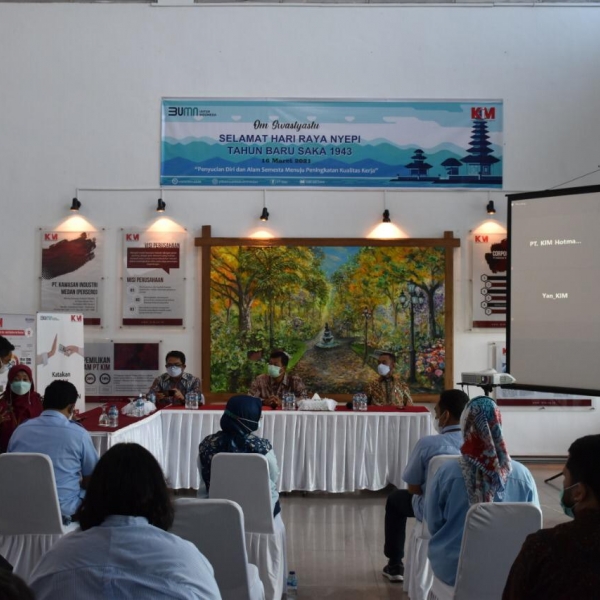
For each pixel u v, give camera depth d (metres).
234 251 8.17
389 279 8.17
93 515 1.77
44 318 7.54
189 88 8.30
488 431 2.92
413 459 3.74
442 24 8.32
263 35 8.32
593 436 1.81
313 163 8.27
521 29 8.32
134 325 8.17
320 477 6.46
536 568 1.68
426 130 8.29
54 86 8.25
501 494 2.94
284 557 3.98
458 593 2.71
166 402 6.92
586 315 6.13
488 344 8.20
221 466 3.61
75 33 8.28
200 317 8.18
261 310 8.14
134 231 8.20
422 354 8.13
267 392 7.16
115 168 8.25
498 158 8.27
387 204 8.27
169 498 1.85
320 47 8.31
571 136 8.27
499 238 8.21
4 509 3.62
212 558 2.68
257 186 8.27
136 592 1.66
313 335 8.14
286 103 8.30
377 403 7.30
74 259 8.18
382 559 4.88
